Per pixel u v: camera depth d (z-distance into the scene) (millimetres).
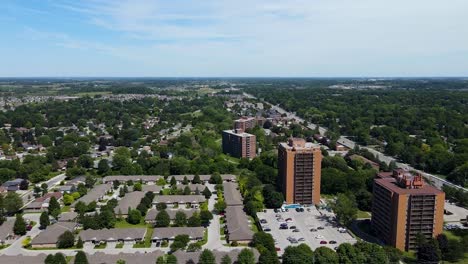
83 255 183625
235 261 190500
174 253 194875
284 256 189625
